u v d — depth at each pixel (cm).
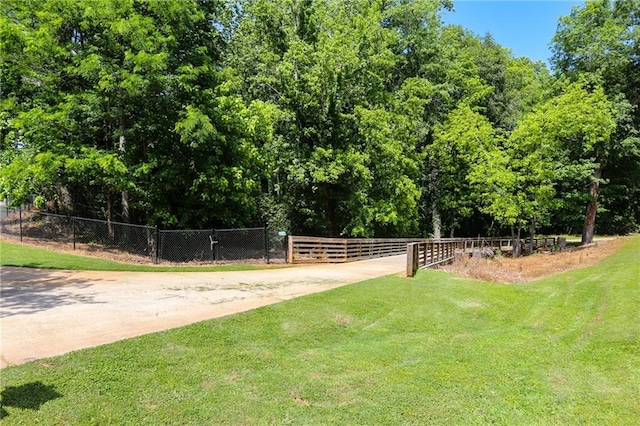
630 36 2666
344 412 457
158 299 866
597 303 971
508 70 3759
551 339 749
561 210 3403
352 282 1168
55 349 543
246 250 1733
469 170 3069
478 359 629
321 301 885
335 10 2714
